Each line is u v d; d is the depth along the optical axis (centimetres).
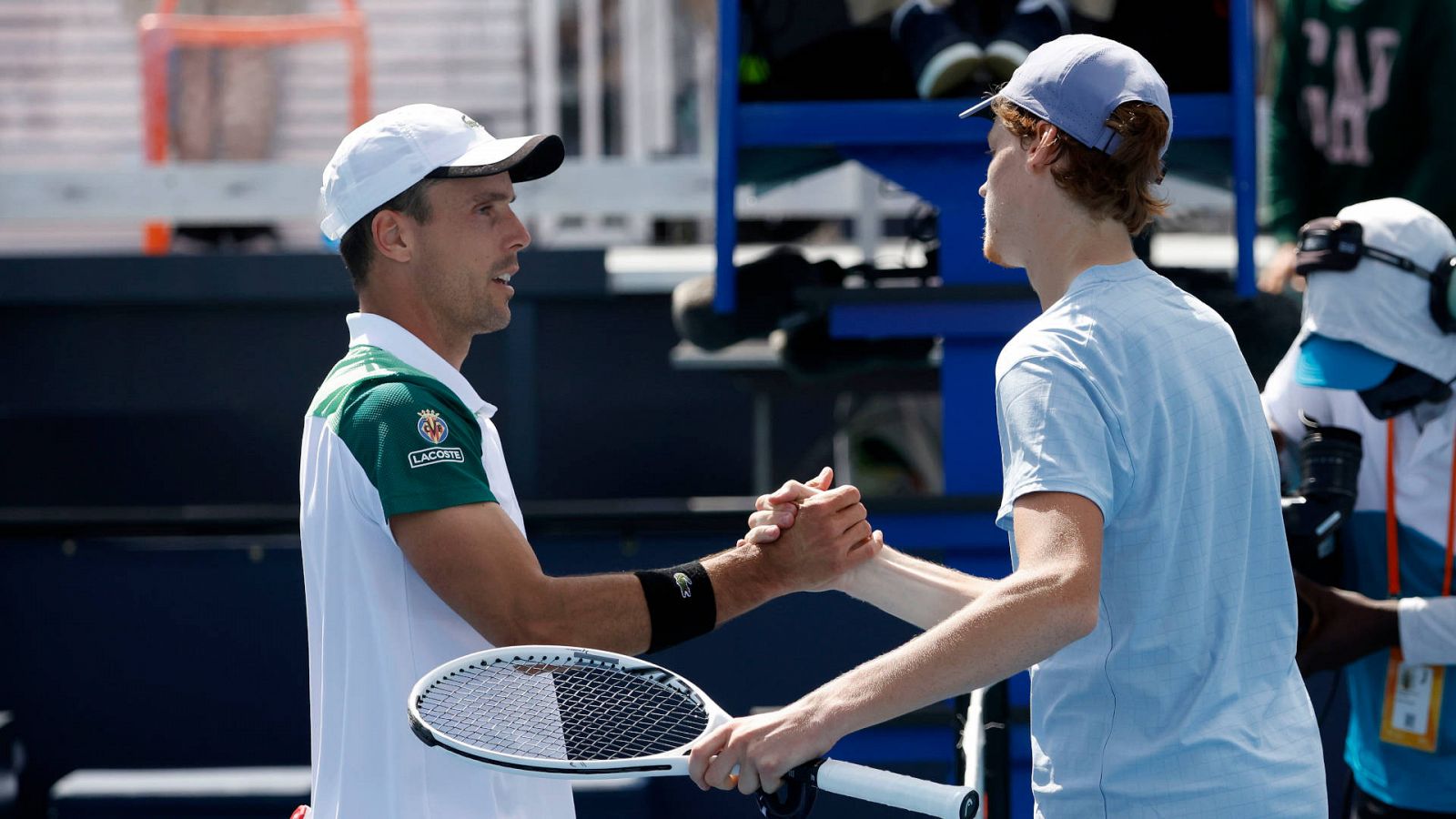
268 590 1551
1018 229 670
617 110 2741
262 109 2214
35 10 2470
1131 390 618
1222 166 1313
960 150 1226
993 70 1200
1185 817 627
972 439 1252
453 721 683
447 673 662
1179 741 627
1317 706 1367
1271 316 1327
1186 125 1198
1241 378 654
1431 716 952
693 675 1470
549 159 757
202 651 1556
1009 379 628
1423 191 1437
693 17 2722
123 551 1556
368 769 702
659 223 2552
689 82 2723
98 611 1556
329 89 2422
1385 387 927
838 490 779
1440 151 1420
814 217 2469
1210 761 625
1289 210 1534
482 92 2512
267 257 1941
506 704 702
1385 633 930
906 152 1231
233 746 1556
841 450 2253
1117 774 634
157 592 1555
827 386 1923
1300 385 958
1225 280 1358
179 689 1557
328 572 708
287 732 1551
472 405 742
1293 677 668
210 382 1994
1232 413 643
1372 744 1005
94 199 2038
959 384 1252
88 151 2497
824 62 1333
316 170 2041
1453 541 953
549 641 698
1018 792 1237
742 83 1301
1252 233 1173
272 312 1988
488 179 737
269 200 2041
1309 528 938
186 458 2211
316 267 1939
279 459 2211
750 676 1466
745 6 1288
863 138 1208
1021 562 595
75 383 1991
